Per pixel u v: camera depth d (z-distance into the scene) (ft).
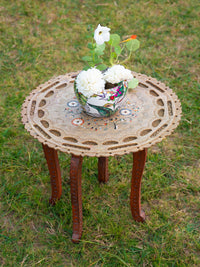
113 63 6.59
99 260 6.64
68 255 6.77
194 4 15.64
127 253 6.73
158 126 5.97
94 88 5.59
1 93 11.11
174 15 15.05
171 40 13.73
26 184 8.28
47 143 5.67
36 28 14.14
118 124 6.09
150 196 7.96
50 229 7.24
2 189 8.13
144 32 14.14
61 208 7.61
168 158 9.00
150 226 7.22
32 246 6.89
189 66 12.29
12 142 9.46
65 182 8.36
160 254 6.66
